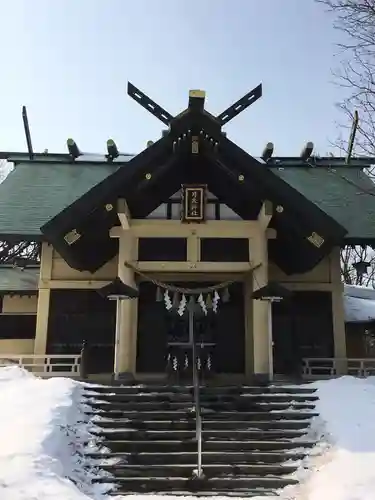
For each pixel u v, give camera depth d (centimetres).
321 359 1541
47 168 2242
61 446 918
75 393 1152
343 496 751
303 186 2095
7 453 846
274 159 2328
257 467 920
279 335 1664
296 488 857
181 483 881
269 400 1164
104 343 1655
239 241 1511
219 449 986
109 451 973
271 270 1716
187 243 1501
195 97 1363
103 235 1518
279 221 1487
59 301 1689
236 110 1437
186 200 1479
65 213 1392
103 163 2292
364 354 1862
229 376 1552
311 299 1700
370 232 1728
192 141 1448
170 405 1130
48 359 1545
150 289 1647
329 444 969
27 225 1750
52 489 756
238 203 1566
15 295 1800
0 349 1762
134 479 888
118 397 1156
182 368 1504
